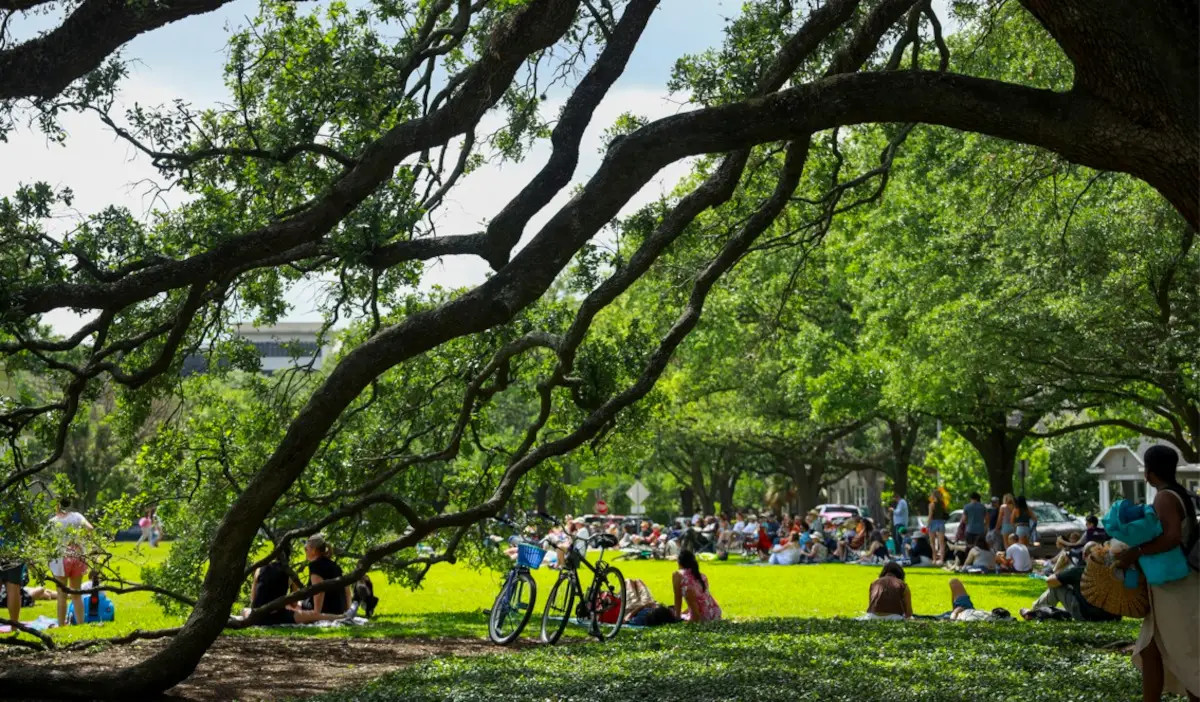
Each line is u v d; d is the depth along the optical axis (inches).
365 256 496.4
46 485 622.8
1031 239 1116.5
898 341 1557.6
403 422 774.5
